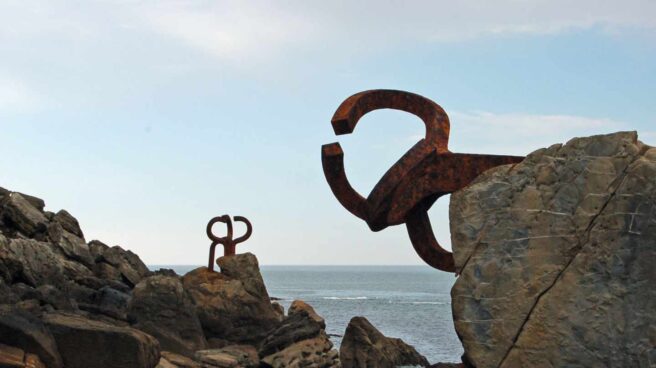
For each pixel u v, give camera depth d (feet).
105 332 38.78
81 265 72.64
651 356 22.12
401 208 27.71
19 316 37.35
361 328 53.57
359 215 28.94
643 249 22.62
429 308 232.12
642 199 22.79
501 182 25.12
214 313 67.67
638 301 22.52
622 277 22.80
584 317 23.11
